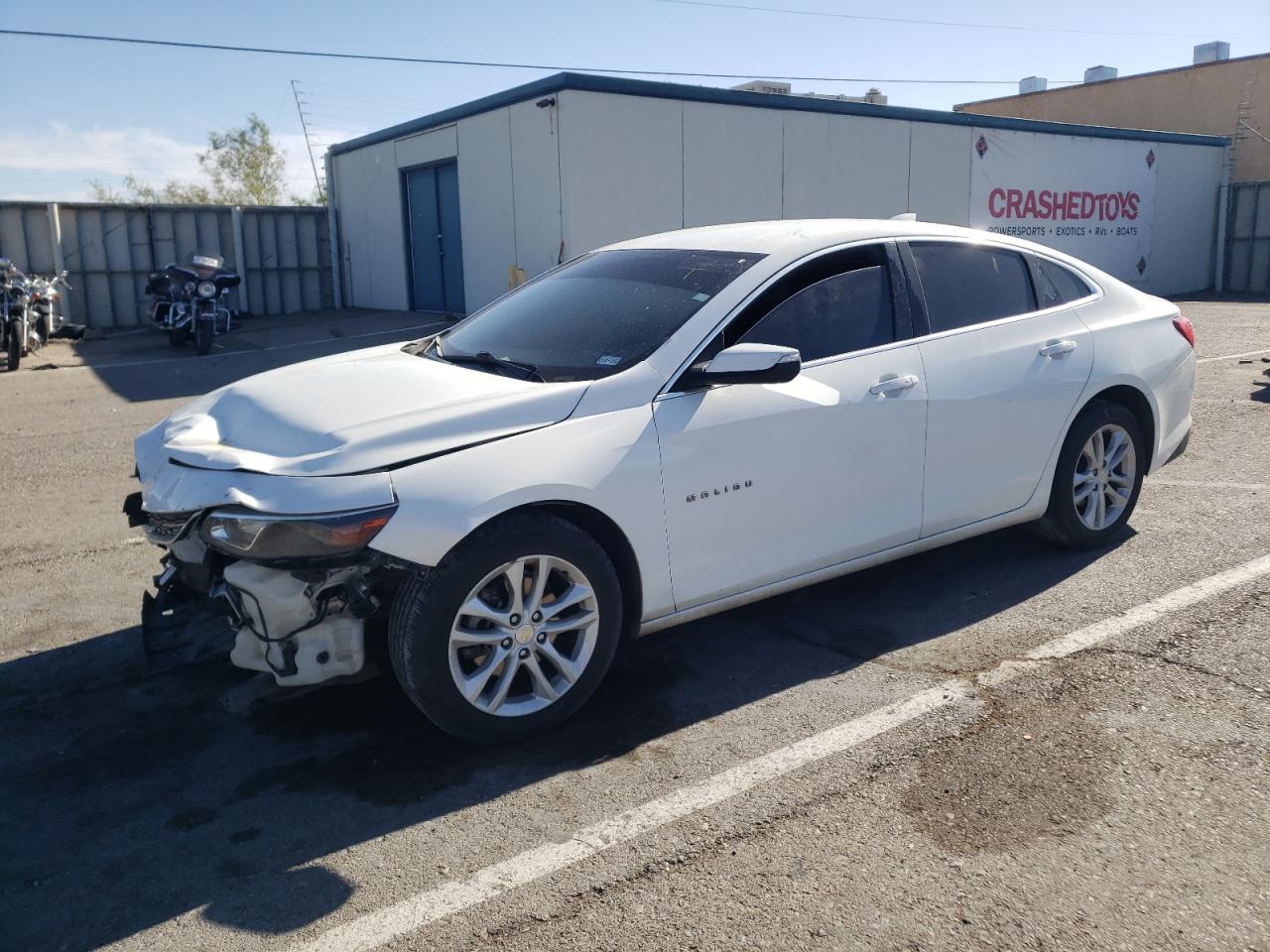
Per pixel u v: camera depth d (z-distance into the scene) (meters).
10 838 3.05
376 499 3.15
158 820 3.13
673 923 2.58
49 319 15.59
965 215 20.25
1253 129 27.33
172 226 20.44
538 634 3.47
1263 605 4.39
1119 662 3.92
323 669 3.32
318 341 16.08
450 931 2.58
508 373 3.89
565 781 3.28
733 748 3.44
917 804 3.06
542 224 15.40
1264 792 3.06
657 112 15.48
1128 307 5.27
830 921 2.57
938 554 5.28
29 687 4.07
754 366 3.59
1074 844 2.85
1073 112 31.55
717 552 3.80
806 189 17.50
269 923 2.64
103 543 5.94
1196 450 7.38
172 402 10.91
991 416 4.51
